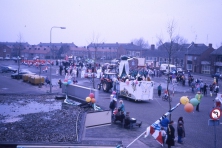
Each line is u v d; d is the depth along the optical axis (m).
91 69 48.25
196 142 13.58
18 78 43.50
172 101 26.48
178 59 75.81
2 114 17.11
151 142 13.20
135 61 42.53
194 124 17.50
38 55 110.06
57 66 71.19
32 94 25.59
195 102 11.70
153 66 65.44
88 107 19.31
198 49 72.06
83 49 104.88
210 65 66.50
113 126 16.27
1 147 10.38
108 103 23.45
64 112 17.66
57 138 11.91
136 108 22.25
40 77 35.81
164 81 44.78
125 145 12.54
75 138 11.97
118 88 27.70
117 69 39.00
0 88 31.52
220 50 64.44
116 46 106.38
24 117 16.22
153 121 17.72
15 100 22.56
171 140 12.20
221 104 22.88
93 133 14.48
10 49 103.25
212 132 15.65
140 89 24.77
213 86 33.31
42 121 15.26
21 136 12.18
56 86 34.56
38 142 10.94
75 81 36.12
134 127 16.12
